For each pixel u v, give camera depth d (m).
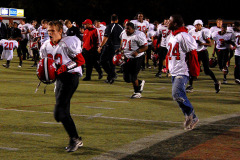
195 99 18.09
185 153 9.95
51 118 13.80
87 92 19.69
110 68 23.06
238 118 14.05
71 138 10.09
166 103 16.97
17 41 31.67
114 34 22.72
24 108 15.46
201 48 19.95
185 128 11.95
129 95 18.97
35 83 22.50
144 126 12.80
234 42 23.33
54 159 9.49
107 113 14.77
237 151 10.15
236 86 22.72
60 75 10.07
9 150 10.15
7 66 30.69
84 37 23.86
